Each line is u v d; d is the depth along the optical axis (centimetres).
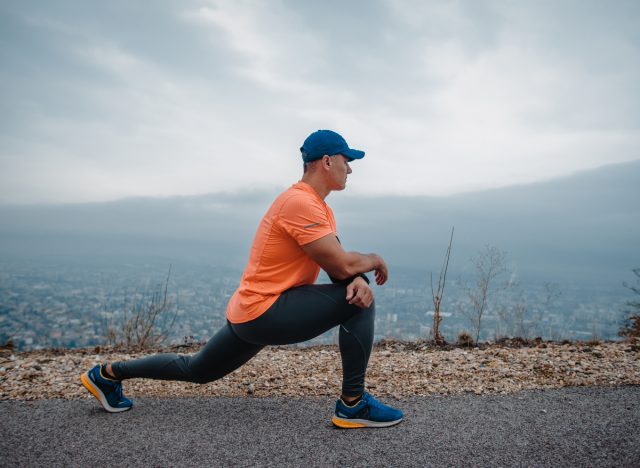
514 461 209
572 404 284
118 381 274
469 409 277
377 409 249
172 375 263
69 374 364
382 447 225
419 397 301
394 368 372
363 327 243
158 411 277
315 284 246
